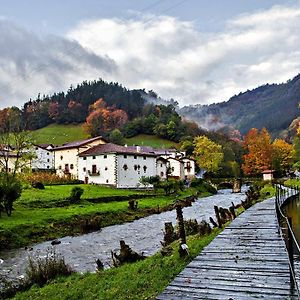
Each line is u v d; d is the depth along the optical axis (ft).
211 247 50.26
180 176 341.21
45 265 51.98
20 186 118.83
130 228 113.39
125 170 252.21
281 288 32.27
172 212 152.25
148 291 36.78
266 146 327.47
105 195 185.47
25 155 152.66
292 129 595.47
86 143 287.28
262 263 40.81
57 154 300.81
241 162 428.15
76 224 113.19
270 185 251.80
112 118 576.20
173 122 523.70
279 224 61.57
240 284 33.81
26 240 92.58
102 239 94.53
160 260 48.03
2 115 184.65
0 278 57.62
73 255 75.20
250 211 95.30
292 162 341.41
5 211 121.08
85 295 40.04
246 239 55.16
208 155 360.28
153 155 273.33
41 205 141.59
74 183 250.98
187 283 34.88
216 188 289.12
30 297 42.73
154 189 234.99
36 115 602.03
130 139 522.06
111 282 42.78
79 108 631.15
